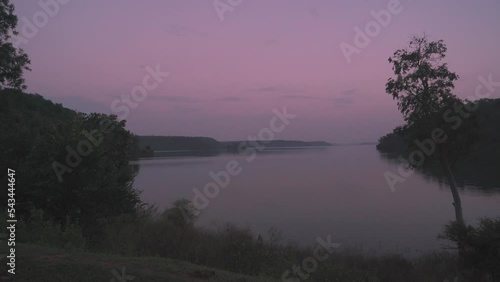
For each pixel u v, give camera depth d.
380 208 41.66
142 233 15.70
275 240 19.91
